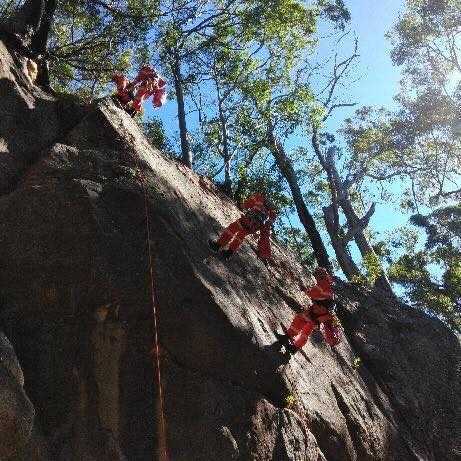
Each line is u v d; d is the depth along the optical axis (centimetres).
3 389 586
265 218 924
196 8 1695
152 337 721
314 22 1756
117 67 1730
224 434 694
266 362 773
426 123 2292
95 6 1661
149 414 683
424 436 1095
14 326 711
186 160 1672
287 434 756
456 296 2331
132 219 792
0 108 939
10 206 775
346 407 927
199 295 757
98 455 645
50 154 855
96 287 730
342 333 1135
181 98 1762
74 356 701
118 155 900
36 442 625
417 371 1247
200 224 902
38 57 1238
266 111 1781
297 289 1116
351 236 2034
